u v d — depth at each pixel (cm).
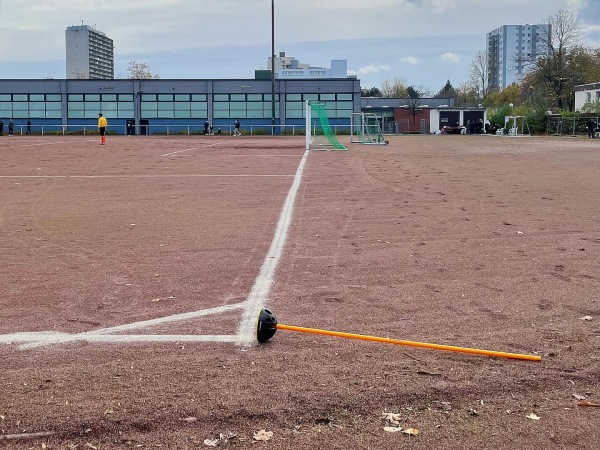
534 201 1495
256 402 463
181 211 1345
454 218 1255
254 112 7888
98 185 1825
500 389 490
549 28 8212
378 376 509
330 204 1444
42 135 6869
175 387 486
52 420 438
